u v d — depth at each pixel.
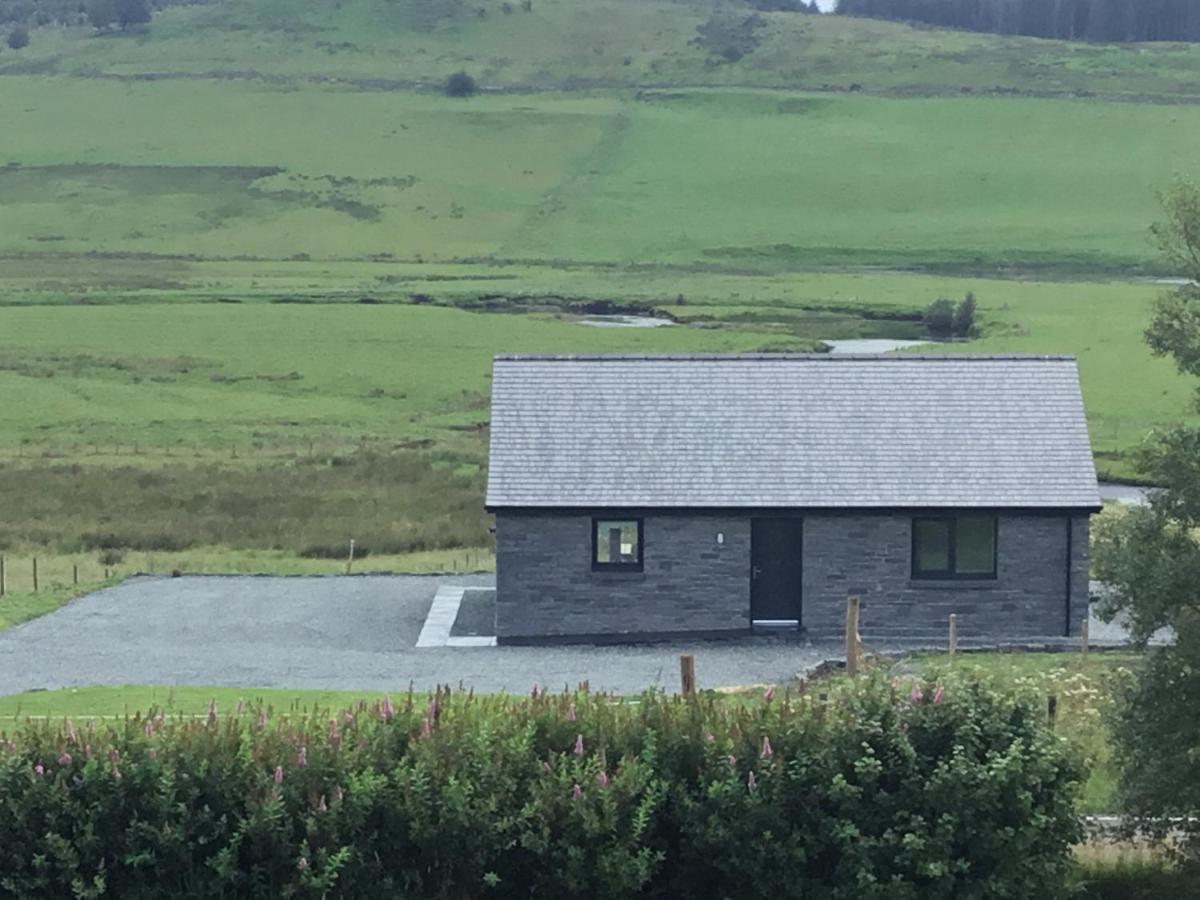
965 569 36.56
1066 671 30.05
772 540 36.56
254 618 38.44
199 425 72.06
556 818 16.80
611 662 33.19
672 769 17.33
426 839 16.47
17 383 80.81
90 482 58.59
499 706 18.44
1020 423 37.97
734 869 16.97
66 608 39.62
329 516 53.84
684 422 38.16
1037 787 17.30
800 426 38.06
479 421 74.19
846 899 16.62
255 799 16.48
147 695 27.55
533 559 36.44
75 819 16.39
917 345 92.88
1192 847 19.17
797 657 33.53
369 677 31.16
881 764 17.08
